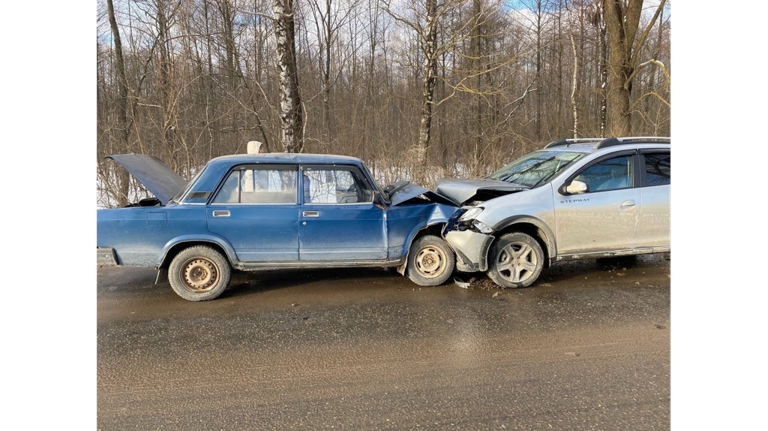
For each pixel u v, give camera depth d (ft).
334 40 55.98
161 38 34.68
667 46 49.26
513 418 8.17
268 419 8.28
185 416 8.41
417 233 16.71
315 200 15.67
